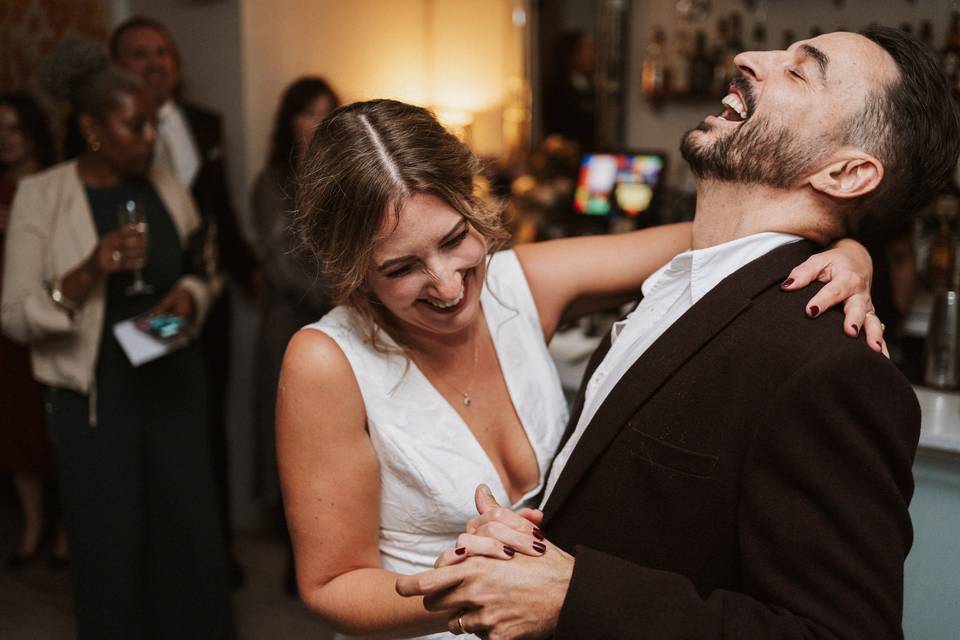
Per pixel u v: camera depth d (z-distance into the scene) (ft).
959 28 10.11
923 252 9.26
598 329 8.16
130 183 7.93
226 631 8.46
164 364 7.95
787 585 2.93
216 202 10.41
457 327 3.72
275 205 9.37
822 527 2.89
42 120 10.77
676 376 3.36
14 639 8.98
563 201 12.24
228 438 11.50
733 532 3.18
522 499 4.17
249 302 11.03
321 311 9.39
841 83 3.43
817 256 3.47
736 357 3.22
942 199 9.00
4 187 10.53
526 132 13.50
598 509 3.46
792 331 3.15
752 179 3.59
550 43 13.15
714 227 3.77
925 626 5.83
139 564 7.81
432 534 4.06
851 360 2.94
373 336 3.92
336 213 3.43
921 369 6.72
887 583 2.87
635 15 12.51
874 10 10.84
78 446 7.54
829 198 3.55
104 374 7.60
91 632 7.63
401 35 13.58
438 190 3.37
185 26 10.93
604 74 12.77
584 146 13.08
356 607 3.65
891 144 3.44
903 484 3.03
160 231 7.98
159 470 7.95
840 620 2.83
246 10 10.53
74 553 7.62
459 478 3.96
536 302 4.53
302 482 3.83
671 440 3.30
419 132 3.43
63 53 7.68
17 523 12.05
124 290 7.75
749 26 11.60
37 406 10.39
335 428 3.82
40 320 7.20
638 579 3.04
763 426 3.02
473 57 13.94
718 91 11.64
